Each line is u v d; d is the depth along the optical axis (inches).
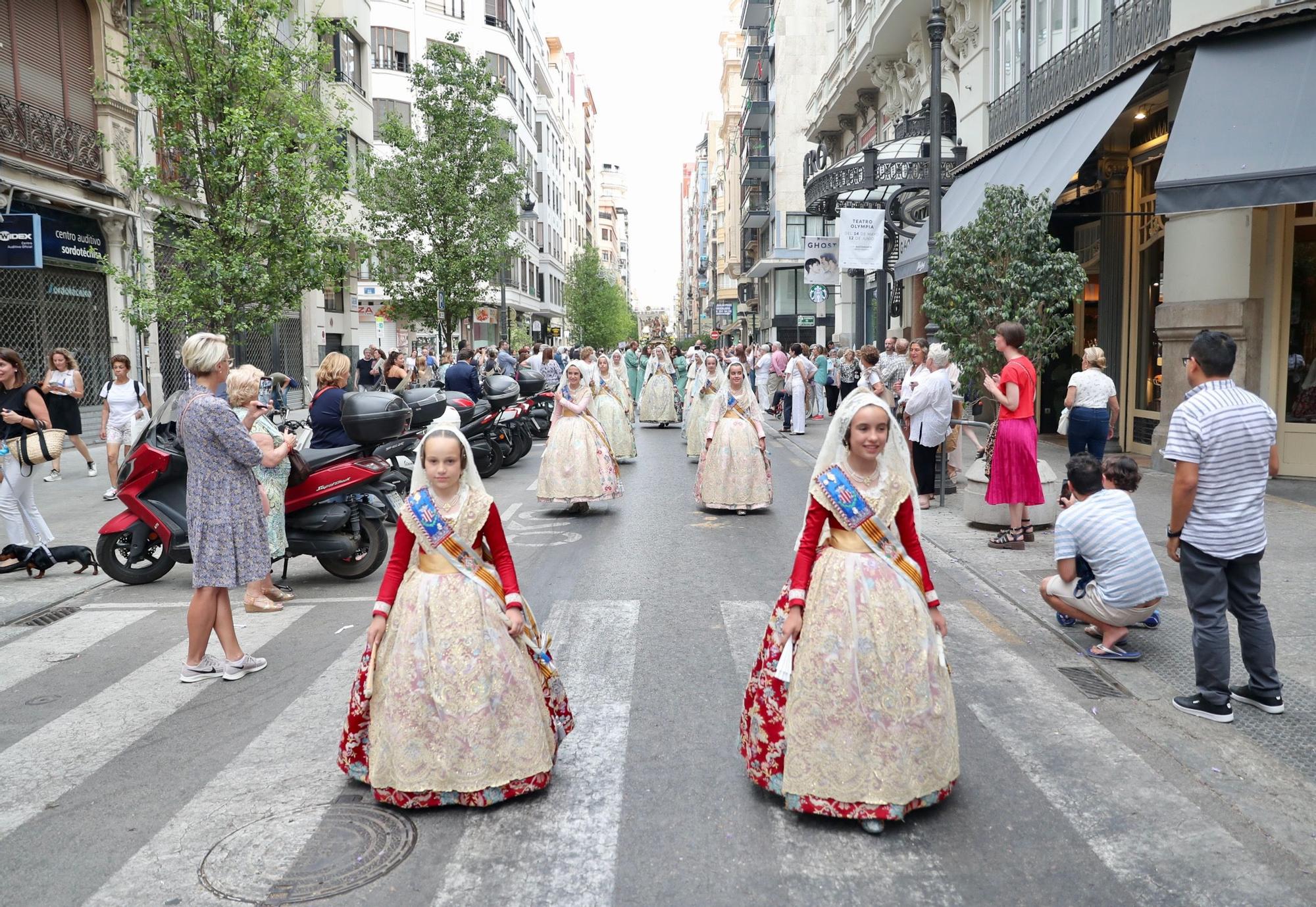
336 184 521.3
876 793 138.4
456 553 150.2
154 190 497.4
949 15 792.3
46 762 168.9
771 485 412.8
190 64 484.1
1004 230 378.6
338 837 139.9
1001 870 129.9
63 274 662.5
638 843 137.4
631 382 1070.4
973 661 214.1
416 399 427.5
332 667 217.6
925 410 401.4
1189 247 453.1
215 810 149.2
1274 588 258.5
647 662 216.7
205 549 205.5
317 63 521.7
